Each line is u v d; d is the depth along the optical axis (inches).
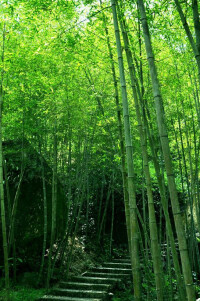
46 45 178.4
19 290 241.8
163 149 96.6
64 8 167.9
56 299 232.1
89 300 231.8
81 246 355.6
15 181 281.4
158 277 125.9
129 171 121.2
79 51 179.9
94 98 239.0
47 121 281.1
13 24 203.6
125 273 299.0
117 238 410.0
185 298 146.8
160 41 190.1
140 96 163.9
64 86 238.2
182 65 203.0
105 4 176.6
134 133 271.3
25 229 269.4
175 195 93.1
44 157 311.0
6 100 233.1
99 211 385.4
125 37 146.3
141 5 110.0
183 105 235.8
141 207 405.1
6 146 283.1
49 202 286.2
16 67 210.2
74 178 362.6
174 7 163.8
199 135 262.5
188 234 313.4
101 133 285.3
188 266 88.1
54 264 272.8
